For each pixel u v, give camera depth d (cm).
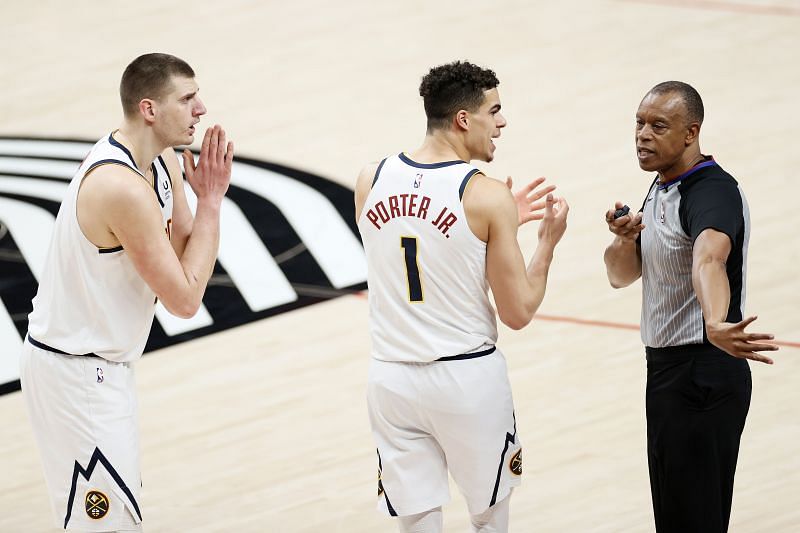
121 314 1181
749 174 2605
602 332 2006
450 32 3591
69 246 1160
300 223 2447
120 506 1197
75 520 1207
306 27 3672
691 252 1134
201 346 2022
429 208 1120
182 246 1263
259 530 1482
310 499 1555
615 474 1574
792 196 2488
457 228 1112
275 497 1564
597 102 3056
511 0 3828
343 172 2711
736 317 1138
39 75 3378
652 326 1178
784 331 1953
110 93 3241
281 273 2258
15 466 1661
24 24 3769
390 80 3259
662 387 1173
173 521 1513
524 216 1238
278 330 2067
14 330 2056
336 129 2961
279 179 2667
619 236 1205
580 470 1589
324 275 2252
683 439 1159
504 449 1176
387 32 3606
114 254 1155
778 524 1423
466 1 3844
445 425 1155
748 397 1165
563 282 2194
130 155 1155
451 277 1129
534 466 1606
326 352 1988
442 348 1139
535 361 1917
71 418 1189
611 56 3353
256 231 2412
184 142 1178
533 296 1152
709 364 1142
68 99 3212
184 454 1691
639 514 1473
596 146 2800
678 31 3522
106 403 1191
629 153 2752
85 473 1194
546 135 2878
